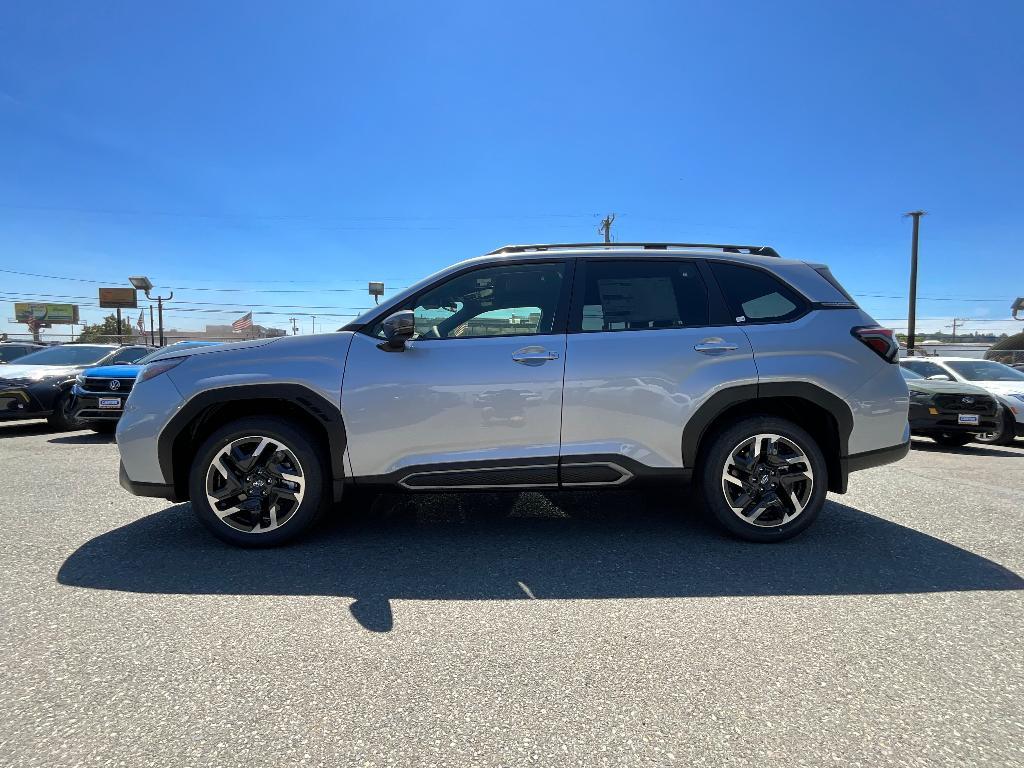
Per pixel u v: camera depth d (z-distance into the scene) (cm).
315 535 383
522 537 379
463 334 367
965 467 687
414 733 187
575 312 368
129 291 4578
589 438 355
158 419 351
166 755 176
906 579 310
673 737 185
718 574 317
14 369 951
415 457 353
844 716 195
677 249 390
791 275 380
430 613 272
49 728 189
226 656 234
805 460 358
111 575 316
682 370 357
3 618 265
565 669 224
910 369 1057
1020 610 273
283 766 172
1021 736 185
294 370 352
